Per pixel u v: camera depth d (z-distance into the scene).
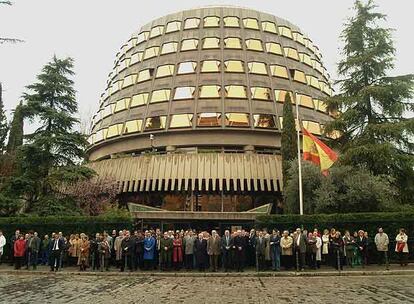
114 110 52.28
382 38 31.72
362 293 13.34
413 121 28.88
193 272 20.66
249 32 54.69
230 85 47.78
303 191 30.12
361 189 26.88
